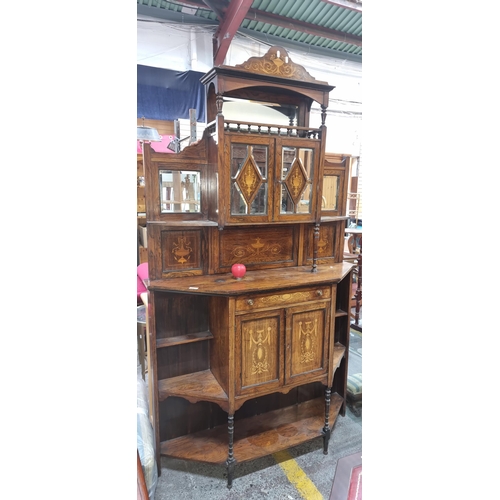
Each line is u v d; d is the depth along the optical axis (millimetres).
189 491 1405
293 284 1410
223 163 1324
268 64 1363
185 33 3465
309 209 1542
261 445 1542
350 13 3338
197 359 1637
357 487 1400
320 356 1541
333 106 4445
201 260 1551
